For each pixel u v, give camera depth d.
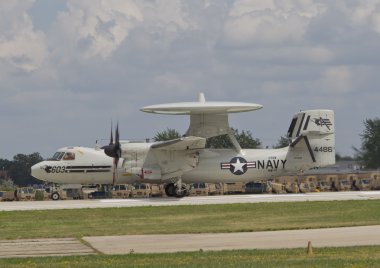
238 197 152.38
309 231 91.00
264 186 184.50
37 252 74.88
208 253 70.56
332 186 193.50
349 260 63.66
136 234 90.25
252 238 84.31
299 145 162.12
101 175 156.00
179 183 156.62
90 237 87.62
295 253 69.56
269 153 162.38
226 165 159.88
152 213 119.19
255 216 112.31
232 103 151.88
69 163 155.38
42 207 131.75
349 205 127.62
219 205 131.12
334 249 72.00
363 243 77.69
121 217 113.62
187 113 152.62
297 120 163.50
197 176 159.38
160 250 74.88
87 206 132.75
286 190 185.38
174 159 154.62
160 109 149.62
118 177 156.00
